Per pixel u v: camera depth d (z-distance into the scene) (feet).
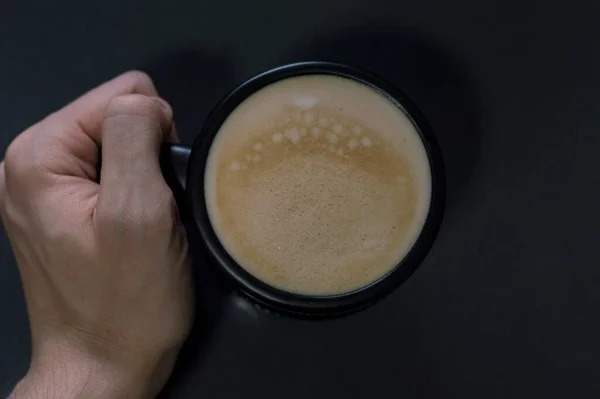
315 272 1.14
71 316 1.19
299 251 1.15
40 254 1.17
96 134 1.23
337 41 1.42
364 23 1.43
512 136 1.40
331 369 1.36
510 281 1.37
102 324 1.18
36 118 1.44
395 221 1.15
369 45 1.42
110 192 1.12
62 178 1.18
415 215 1.15
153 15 1.44
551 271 1.37
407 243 1.15
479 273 1.38
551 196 1.39
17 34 1.45
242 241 1.15
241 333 1.36
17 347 1.39
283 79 1.18
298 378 1.36
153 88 1.30
